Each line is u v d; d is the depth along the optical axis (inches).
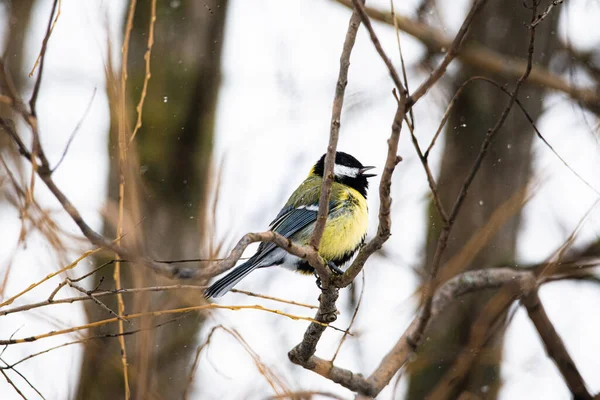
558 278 382.9
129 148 297.6
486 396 384.8
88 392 417.1
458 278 389.4
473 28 542.6
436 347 457.7
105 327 434.0
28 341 264.1
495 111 529.7
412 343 347.6
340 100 282.7
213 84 552.1
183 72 545.0
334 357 334.6
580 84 522.3
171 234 502.0
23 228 272.2
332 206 448.5
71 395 318.7
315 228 295.0
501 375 387.2
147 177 512.1
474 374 391.9
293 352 333.7
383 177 263.6
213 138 543.8
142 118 527.5
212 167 362.0
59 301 264.5
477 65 519.5
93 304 442.9
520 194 394.9
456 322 469.4
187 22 551.8
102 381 417.7
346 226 446.0
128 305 432.5
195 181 519.8
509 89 525.0
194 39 552.1
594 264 378.9
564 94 506.6
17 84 557.0
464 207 511.2
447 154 532.4
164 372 432.1
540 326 378.9
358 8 228.8
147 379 303.6
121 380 417.7
